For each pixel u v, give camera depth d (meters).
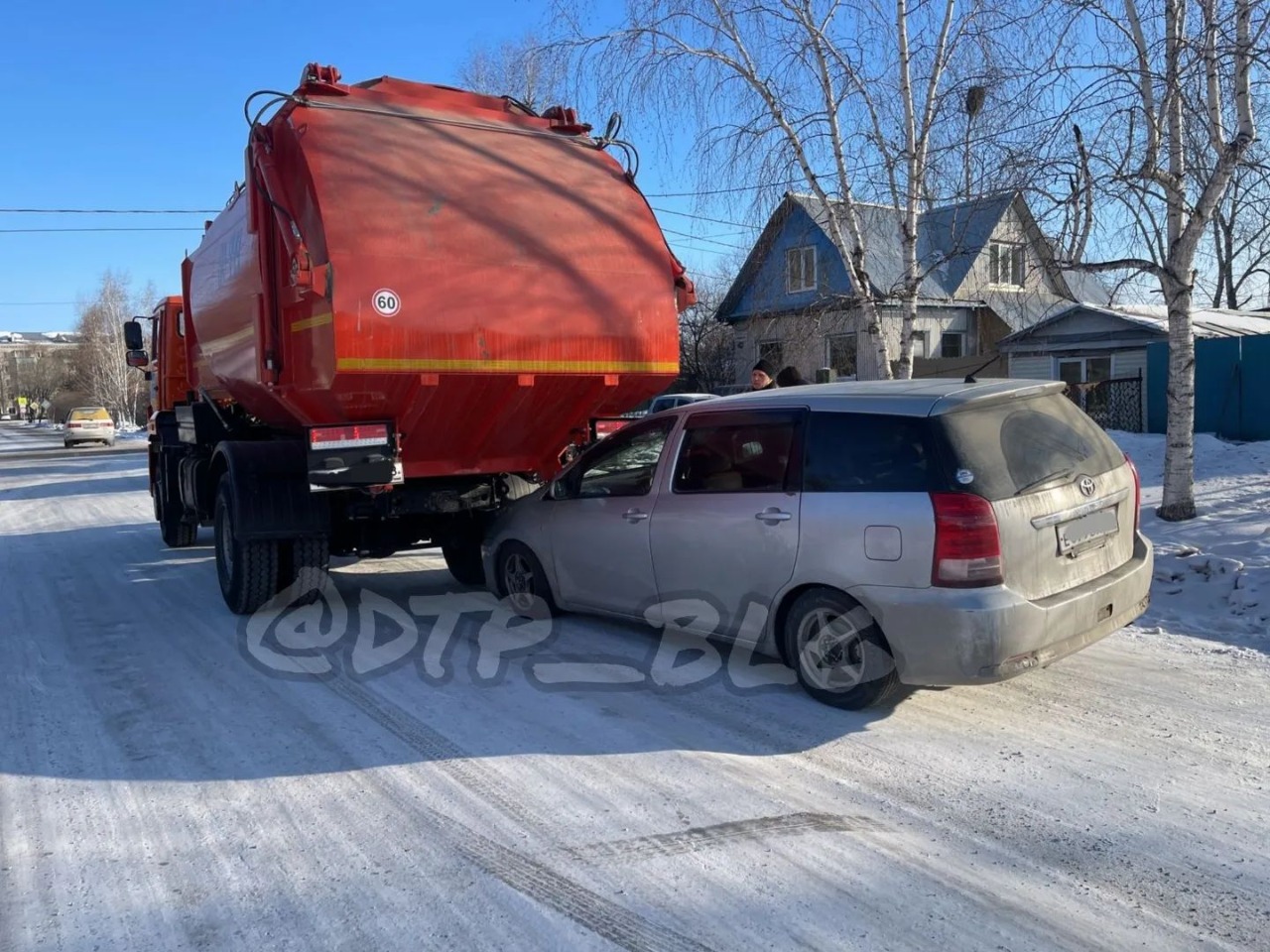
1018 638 4.44
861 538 4.73
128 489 20.05
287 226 6.13
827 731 4.81
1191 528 9.02
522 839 3.75
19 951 3.07
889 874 3.44
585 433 7.42
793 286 14.90
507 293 6.43
